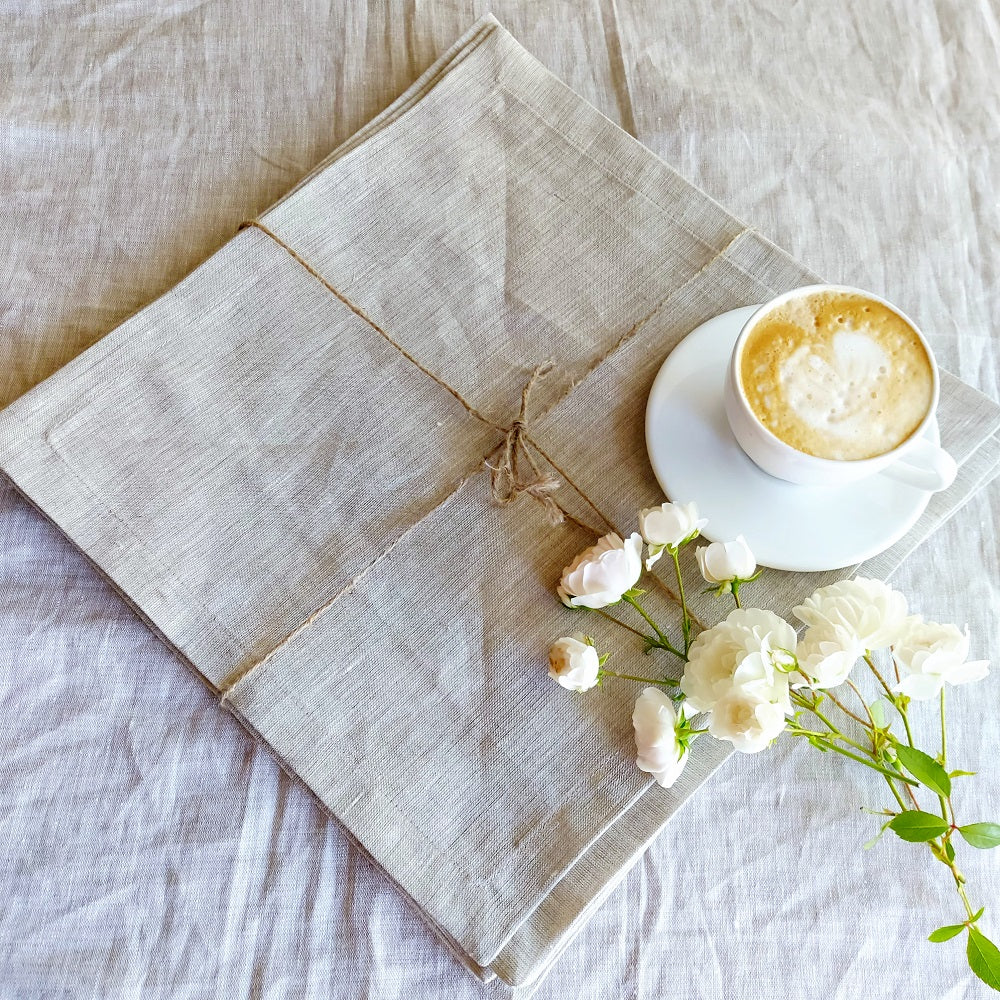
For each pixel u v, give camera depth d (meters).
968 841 0.69
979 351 0.88
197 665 0.75
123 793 0.77
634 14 0.93
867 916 0.79
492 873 0.73
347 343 0.80
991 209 0.91
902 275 0.89
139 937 0.76
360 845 0.74
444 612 0.77
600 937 0.78
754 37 0.94
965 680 0.71
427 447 0.79
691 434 0.78
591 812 0.74
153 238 0.85
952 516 0.85
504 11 0.92
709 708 0.71
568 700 0.76
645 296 0.82
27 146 0.87
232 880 0.77
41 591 0.79
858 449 0.72
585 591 0.73
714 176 0.90
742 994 0.77
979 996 0.78
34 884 0.76
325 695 0.75
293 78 0.90
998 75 0.94
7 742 0.77
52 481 0.77
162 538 0.77
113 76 0.89
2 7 0.89
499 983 0.76
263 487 0.78
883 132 0.92
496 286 0.81
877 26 0.94
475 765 0.75
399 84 0.90
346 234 0.81
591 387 0.80
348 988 0.76
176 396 0.78
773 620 0.71
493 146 0.83
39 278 0.84
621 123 0.90
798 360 0.73
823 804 0.80
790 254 0.88
